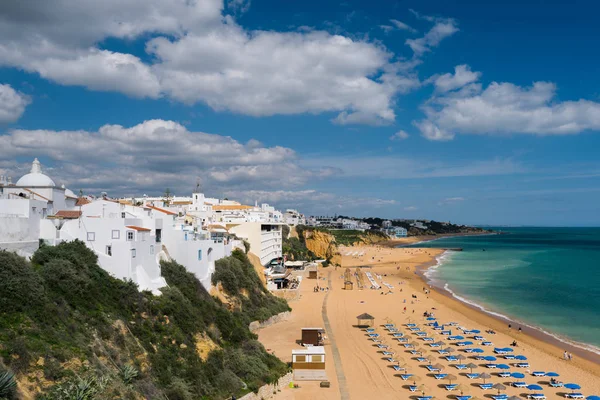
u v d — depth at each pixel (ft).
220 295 234.58
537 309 334.03
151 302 165.48
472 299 375.25
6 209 157.79
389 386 181.88
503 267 615.57
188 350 156.76
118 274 166.09
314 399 166.50
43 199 205.05
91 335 129.70
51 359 110.22
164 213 240.94
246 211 517.96
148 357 140.56
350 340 244.01
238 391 154.71
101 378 112.37
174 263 211.00
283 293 344.08
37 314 120.88
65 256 152.87
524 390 180.45
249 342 192.95
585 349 236.02
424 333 260.83
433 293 402.93
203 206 479.41
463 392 177.27
